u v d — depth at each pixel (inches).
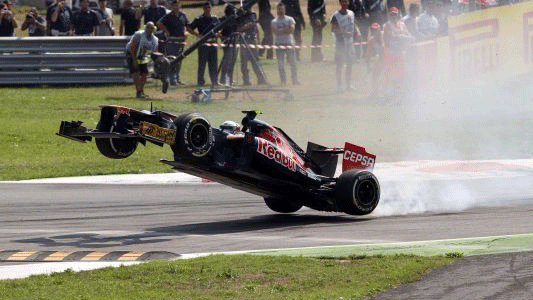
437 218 1716.3
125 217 1824.6
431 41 3339.1
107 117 1530.5
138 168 2508.6
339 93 3567.9
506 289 1104.2
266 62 4244.6
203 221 1756.9
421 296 1085.1
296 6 4239.7
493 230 1546.5
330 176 1793.8
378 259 1275.8
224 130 1638.8
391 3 4111.7
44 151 2751.0
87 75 3944.4
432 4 3430.1
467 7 3494.1
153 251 1393.9
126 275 1193.4
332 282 1147.9
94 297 1079.6
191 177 2369.6
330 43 4596.5
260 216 1807.3
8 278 1219.2
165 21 3725.4
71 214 1871.3
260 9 4234.7
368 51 3538.4
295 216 1802.4
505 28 3383.4
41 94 3718.0
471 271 1196.5
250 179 1678.2
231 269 1214.9
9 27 4121.6
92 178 2375.7
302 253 1357.0
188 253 1398.9
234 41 3590.1
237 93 3629.4
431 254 1318.9
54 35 4099.4
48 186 2262.6
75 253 1406.3
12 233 1651.1
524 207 1836.9
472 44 3329.2
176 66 3585.1
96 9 4126.5
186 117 1547.7
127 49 3494.1
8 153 2704.2
